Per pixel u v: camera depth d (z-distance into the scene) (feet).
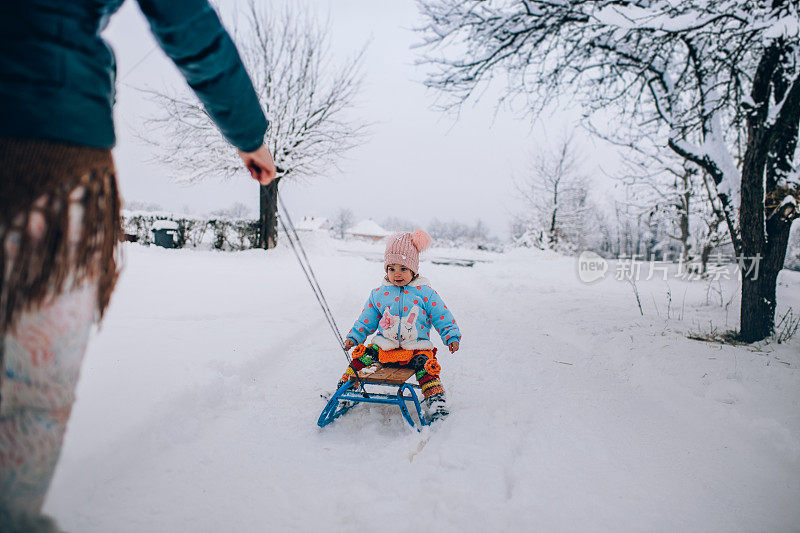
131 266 33.55
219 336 15.49
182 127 56.44
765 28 14.55
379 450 8.82
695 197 48.96
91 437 7.82
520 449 8.97
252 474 7.84
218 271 34.60
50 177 3.44
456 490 7.39
